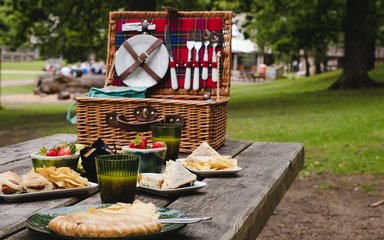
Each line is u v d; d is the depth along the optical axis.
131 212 1.88
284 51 26.17
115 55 4.02
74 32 21.53
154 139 3.04
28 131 12.36
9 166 3.06
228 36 3.96
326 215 6.09
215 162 2.87
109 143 3.56
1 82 36.47
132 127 3.49
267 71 44.28
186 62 3.96
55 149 2.57
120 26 4.13
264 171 3.00
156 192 2.42
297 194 6.88
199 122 3.44
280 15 24.52
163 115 3.50
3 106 20.94
